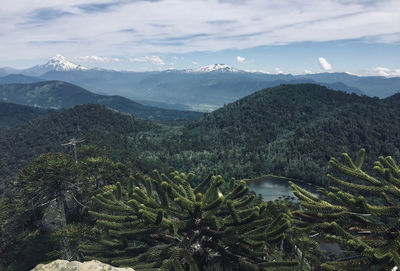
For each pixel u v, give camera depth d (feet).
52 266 27.25
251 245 34.30
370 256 24.06
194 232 37.99
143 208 35.04
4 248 116.47
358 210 30.19
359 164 36.73
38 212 140.77
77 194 133.28
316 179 544.21
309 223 32.42
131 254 40.32
